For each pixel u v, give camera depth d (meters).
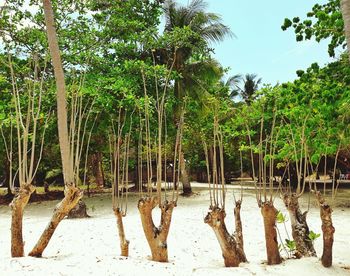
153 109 16.91
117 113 16.25
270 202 6.21
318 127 8.07
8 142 18.53
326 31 6.20
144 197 6.35
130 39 19.05
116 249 7.83
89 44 17.73
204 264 6.31
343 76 6.39
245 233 10.23
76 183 6.73
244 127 17.88
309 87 6.68
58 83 9.48
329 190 24.08
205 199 20.19
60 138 9.45
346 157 15.36
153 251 6.23
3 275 5.08
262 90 13.92
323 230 5.98
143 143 18.16
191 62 22.06
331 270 5.84
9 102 14.66
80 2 17.92
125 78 17.03
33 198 22.59
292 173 22.53
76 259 6.08
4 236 10.18
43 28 16.69
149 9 20.97
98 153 25.36
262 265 6.10
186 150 27.05
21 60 15.82
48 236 6.55
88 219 13.27
